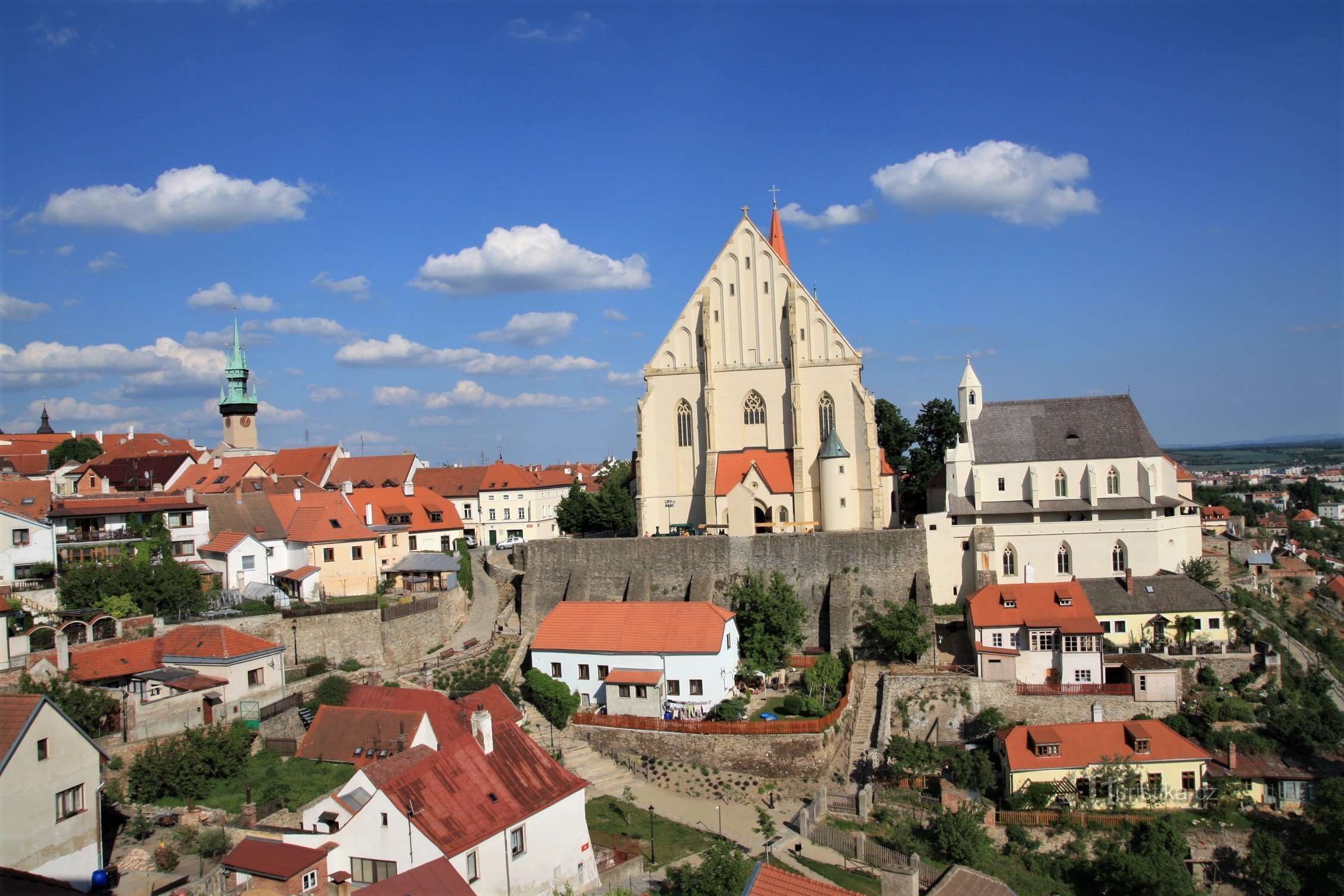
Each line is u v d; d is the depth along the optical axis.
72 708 62.56
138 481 135.12
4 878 37.91
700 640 88.38
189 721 68.44
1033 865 74.69
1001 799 81.44
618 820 73.12
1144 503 108.50
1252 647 96.25
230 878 48.88
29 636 72.31
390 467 167.88
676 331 122.75
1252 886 74.56
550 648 91.31
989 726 89.12
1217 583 108.06
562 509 150.38
